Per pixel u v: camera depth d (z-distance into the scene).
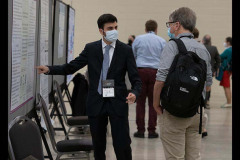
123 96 3.79
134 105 10.27
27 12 3.40
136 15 11.77
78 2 11.61
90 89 3.82
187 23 3.38
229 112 9.41
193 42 3.37
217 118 8.62
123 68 3.80
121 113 3.76
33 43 3.74
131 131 7.24
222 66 10.10
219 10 11.91
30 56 3.60
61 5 5.84
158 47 6.59
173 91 3.20
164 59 3.29
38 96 4.04
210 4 11.90
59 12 5.63
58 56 5.66
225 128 7.58
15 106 3.04
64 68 3.81
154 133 6.73
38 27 4.06
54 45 5.14
